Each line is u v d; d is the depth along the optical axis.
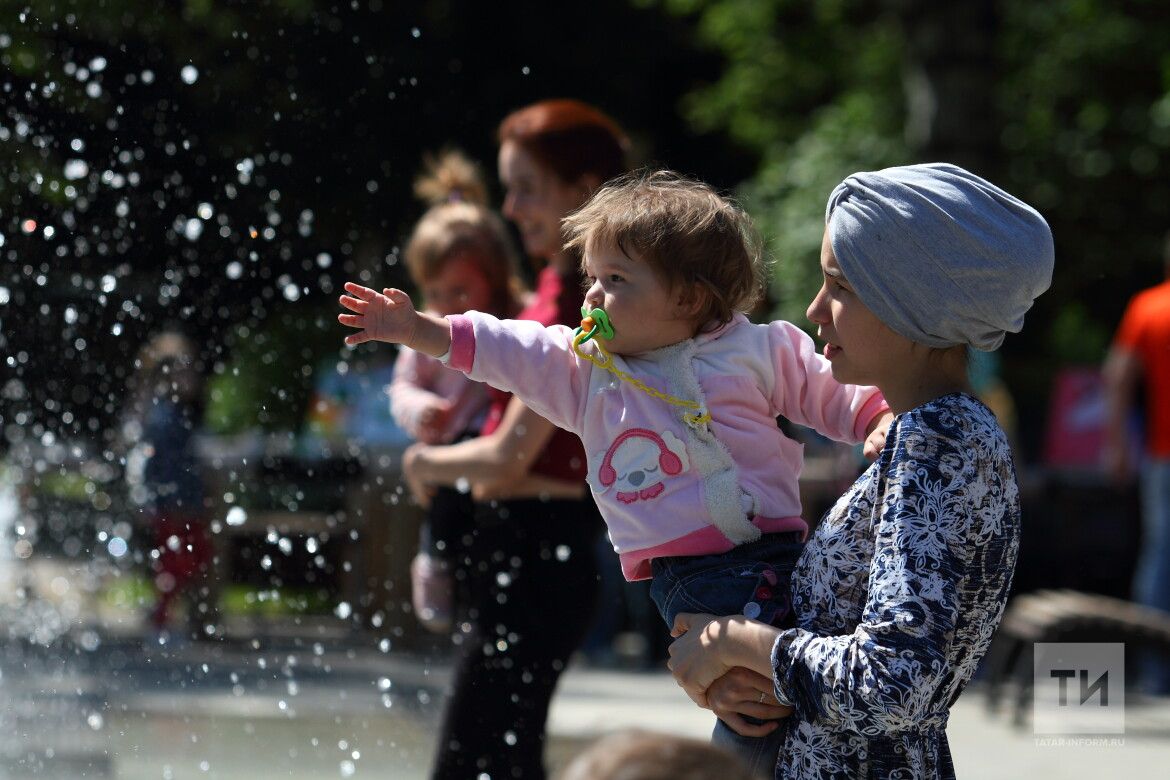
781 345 4.96
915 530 4.18
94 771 9.33
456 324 4.80
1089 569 21.28
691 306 4.79
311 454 17.38
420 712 11.45
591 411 4.83
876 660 4.07
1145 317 16.33
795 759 4.45
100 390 10.85
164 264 10.98
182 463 14.95
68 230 9.83
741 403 4.83
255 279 12.38
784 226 25.36
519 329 4.86
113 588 16.20
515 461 6.92
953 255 4.37
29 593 15.06
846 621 4.39
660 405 4.77
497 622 7.05
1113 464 16.81
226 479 16.39
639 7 31.75
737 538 4.73
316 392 17.98
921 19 24.00
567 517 7.10
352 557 14.88
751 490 4.76
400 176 15.80
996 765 11.76
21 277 9.59
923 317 4.42
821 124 30.22
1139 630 14.14
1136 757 12.14
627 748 3.27
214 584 14.27
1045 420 23.95
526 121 7.07
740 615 4.61
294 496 16.06
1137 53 33.81
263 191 11.42
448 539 7.80
